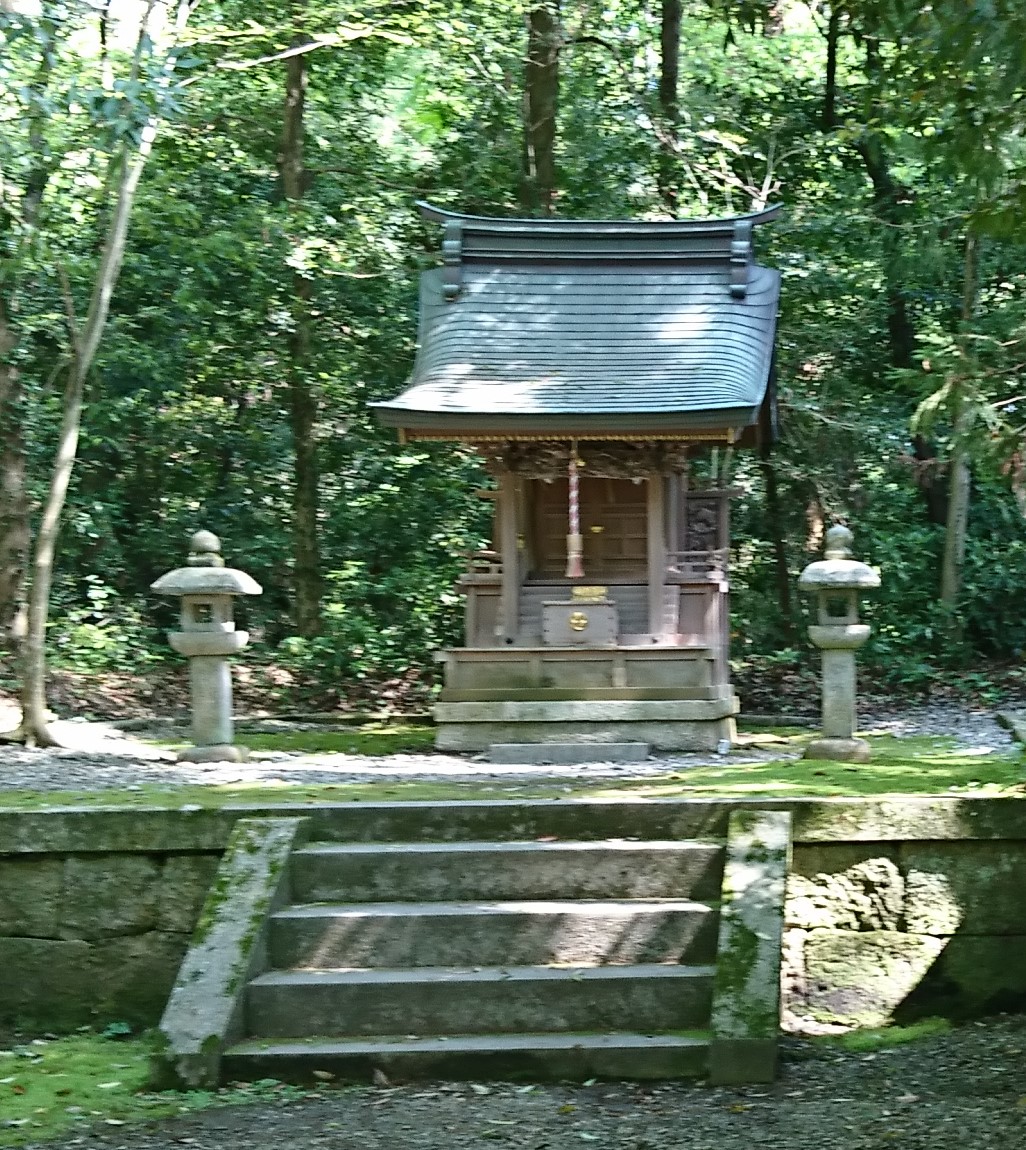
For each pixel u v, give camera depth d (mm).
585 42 16969
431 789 7184
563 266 11367
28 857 6289
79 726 11312
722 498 11953
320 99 16641
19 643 11359
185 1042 5273
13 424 11617
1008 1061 5344
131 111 9133
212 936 5684
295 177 14836
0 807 6457
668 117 16109
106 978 6242
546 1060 5273
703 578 10492
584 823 6305
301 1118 4926
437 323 11039
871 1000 6066
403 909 5922
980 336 11820
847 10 7082
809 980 6086
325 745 10812
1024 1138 4520
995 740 10180
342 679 14477
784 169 16859
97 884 6273
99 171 11797
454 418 9867
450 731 10219
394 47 15938
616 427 9836
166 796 6914
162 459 16391
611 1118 4895
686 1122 4832
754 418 9766
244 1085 5258
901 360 16438
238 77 15586
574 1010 5508
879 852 6148
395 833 6320
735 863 5879
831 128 16125
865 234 15250
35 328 13914
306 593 14992
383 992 5535
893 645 15195
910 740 10305
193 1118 4941
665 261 11320
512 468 10492
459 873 6102
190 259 13836
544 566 11008
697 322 10883
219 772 8656
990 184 6758
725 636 11125
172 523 16281
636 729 10039
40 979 6262
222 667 9438
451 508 15922
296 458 15117
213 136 15305
